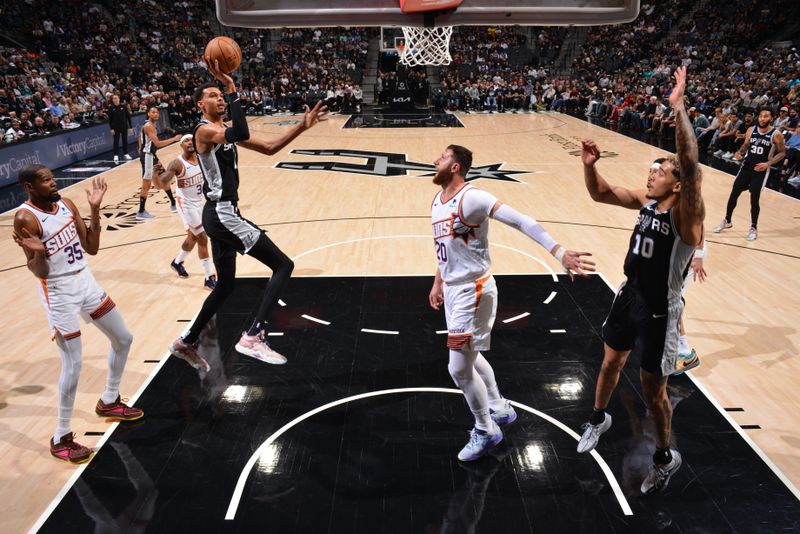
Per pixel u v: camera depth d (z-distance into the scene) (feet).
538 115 71.20
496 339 16.42
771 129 23.50
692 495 10.76
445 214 10.78
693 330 16.98
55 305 11.62
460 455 11.71
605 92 67.97
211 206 13.71
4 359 15.90
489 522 10.19
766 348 15.92
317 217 28.30
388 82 75.56
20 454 12.17
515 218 10.23
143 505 10.69
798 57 59.26
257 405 13.69
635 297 10.29
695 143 8.82
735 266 21.70
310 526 10.16
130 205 31.12
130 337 12.89
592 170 10.50
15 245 25.20
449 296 11.12
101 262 23.00
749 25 73.97
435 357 15.60
